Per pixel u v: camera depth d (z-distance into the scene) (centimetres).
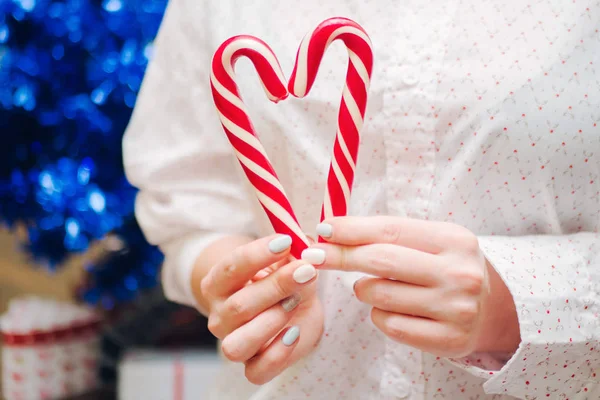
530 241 56
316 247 54
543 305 53
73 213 103
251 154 56
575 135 57
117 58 100
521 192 58
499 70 57
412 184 59
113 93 99
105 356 120
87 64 100
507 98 57
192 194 71
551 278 54
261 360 57
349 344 63
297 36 63
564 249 56
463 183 58
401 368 61
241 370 69
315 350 63
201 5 67
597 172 58
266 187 56
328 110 61
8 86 100
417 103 58
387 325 54
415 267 52
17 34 99
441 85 58
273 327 55
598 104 56
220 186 70
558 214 59
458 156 58
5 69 100
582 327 54
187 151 70
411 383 60
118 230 108
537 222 60
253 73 64
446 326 53
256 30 64
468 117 57
